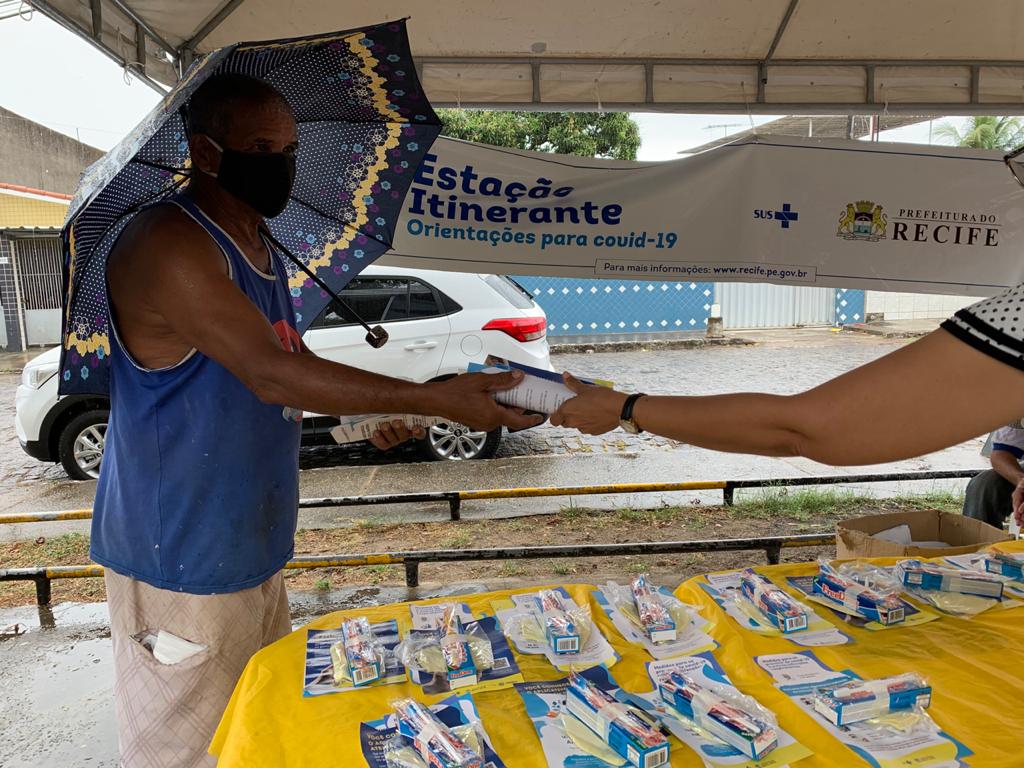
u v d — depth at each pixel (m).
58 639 3.95
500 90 5.19
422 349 6.81
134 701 1.94
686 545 4.15
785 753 1.33
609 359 14.45
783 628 1.77
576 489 5.09
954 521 2.98
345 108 2.31
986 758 1.30
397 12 4.45
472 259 4.89
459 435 7.43
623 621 1.83
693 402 1.55
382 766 1.32
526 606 1.92
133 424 1.89
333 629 1.83
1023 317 1.20
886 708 1.42
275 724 1.45
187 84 1.45
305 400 1.69
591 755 1.33
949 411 1.27
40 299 17.50
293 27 4.53
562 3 4.43
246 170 1.86
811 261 4.90
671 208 4.83
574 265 4.91
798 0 4.48
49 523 5.95
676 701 1.45
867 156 4.75
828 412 1.35
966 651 1.69
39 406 6.78
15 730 3.14
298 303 2.61
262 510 1.96
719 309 16.78
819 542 4.18
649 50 5.03
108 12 3.97
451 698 1.52
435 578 4.62
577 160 4.77
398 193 2.57
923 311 19.31
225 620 1.92
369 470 7.13
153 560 1.90
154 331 1.83
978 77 5.24
